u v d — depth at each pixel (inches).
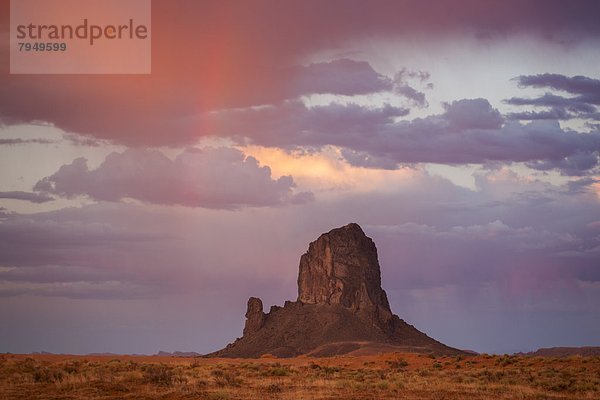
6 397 1995.6
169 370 2854.3
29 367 2613.2
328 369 3366.1
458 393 2247.8
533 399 2134.6
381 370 3484.3
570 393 2331.4
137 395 2057.1
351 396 2127.2
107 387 2170.3
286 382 2583.7
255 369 3321.9
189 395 2058.3
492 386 2412.6
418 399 2086.6
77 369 2669.8
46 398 1983.3
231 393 2159.2
